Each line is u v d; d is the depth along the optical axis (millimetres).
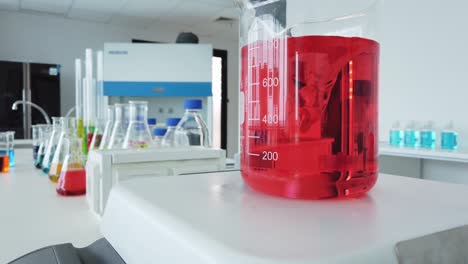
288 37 381
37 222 648
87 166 783
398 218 300
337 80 375
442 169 2283
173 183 451
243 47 449
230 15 4793
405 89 2479
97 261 375
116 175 671
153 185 438
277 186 380
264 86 399
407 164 2234
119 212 384
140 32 5484
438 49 2273
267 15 431
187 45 3869
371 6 557
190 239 254
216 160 781
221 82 6105
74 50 5066
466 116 2125
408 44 2453
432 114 2314
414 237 257
